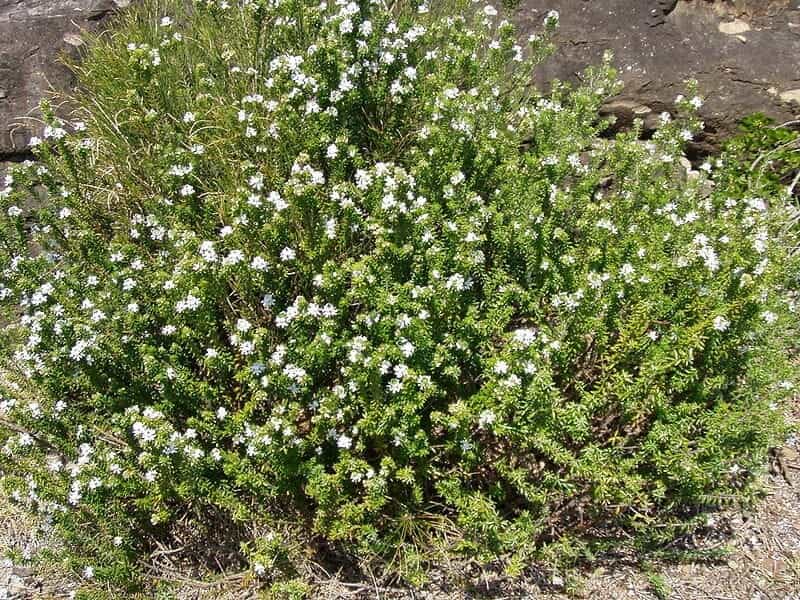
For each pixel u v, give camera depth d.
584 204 1.00
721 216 1.02
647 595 0.89
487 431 0.91
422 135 1.02
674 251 0.96
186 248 0.92
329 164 1.05
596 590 0.89
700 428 0.88
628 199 1.02
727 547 0.91
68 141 1.10
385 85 1.11
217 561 0.92
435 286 0.87
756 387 0.88
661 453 0.84
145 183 1.15
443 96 1.00
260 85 1.19
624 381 0.84
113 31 1.43
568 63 1.46
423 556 0.86
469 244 0.88
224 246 0.98
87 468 0.86
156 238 1.02
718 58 1.46
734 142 1.37
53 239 1.10
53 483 0.87
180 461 0.83
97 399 0.90
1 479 0.92
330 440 0.87
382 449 0.88
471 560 0.88
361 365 0.82
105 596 0.84
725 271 0.88
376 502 0.82
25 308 1.02
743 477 0.99
